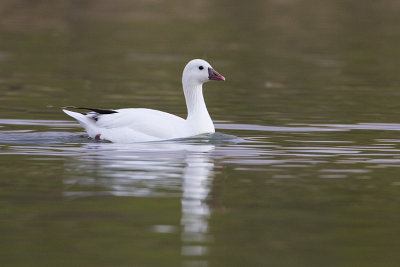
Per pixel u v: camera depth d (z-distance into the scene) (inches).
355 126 690.8
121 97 859.4
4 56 1196.5
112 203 414.9
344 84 989.2
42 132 633.0
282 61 1203.2
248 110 781.9
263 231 371.2
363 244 355.3
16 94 864.3
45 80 981.8
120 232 366.0
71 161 519.2
